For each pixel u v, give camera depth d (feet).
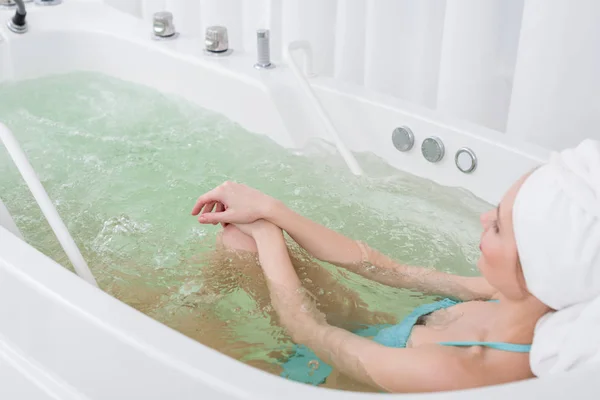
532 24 6.45
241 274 4.38
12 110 6.87
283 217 4.39
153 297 4.43
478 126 5.52
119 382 3.40
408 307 4.25
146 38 7.23
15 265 3.76
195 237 5.03
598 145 3.08
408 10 7.45
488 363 3.44
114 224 5.27
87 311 3.44
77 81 7.46
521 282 3.31
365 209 5.40
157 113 6.84
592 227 2.98
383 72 7.72
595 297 3.09
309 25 8.00
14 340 3.86
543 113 6.70
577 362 3.08
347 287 4.37
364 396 2.90
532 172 3.25
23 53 7.36
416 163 5.81
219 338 4.02
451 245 4.98
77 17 7.68
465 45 6.95
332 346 3.73
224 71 6.63
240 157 6.15
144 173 5.91
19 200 5.61
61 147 6.27
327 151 6.18
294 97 6.38
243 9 8.48
